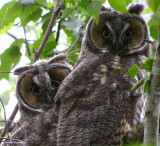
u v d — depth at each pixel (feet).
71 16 27.66
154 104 16.22
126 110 20.67
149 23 12.49
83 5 26.35
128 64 23.25
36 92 28.84
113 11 24.64
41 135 24.21
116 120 20.02
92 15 18.43
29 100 28.68
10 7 27.61
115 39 24.34
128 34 24.40
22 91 28.91
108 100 20.71
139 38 24.12
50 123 24.64
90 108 20.52
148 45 24.76
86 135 19.48
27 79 29.09
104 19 24.63
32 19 28.84
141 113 21.29
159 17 12.21
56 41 29.32
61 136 20.02
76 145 19.27
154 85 16.28
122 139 20.08
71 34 28.32
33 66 29.73
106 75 22.15
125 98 20.99
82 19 26.50
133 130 20.48
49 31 27.17
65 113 20.92
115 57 23.85
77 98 21.34
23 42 29.12
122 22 24.23
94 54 24.75
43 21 29.14
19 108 28.86
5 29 30.09
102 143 19.44
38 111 28.35
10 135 25.80
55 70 29.25
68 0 27.02
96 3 18.37
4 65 28.99
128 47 24.27
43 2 28.73
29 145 23.98
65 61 30.12
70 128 20.02
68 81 22.40
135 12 24.41
